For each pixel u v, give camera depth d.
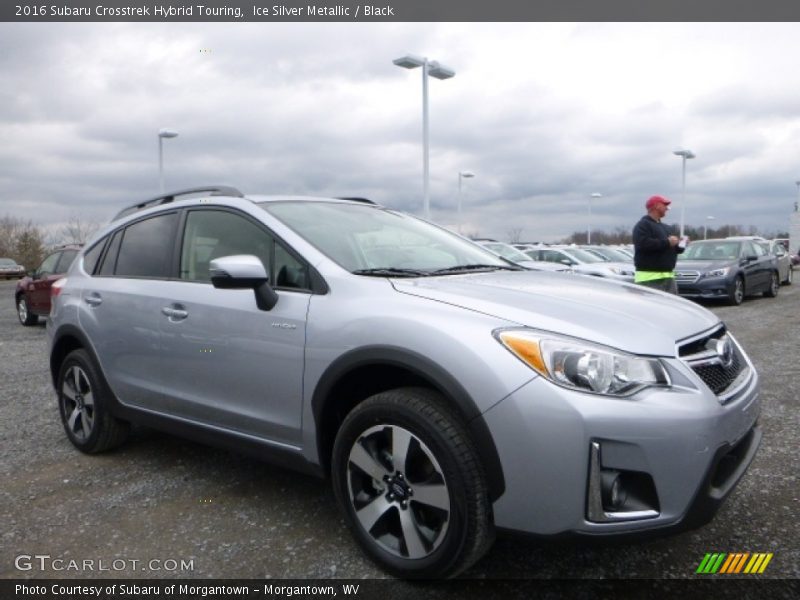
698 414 2.25
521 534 2.30
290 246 3.10
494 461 2.28
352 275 2.88
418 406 2.45
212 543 2.93
